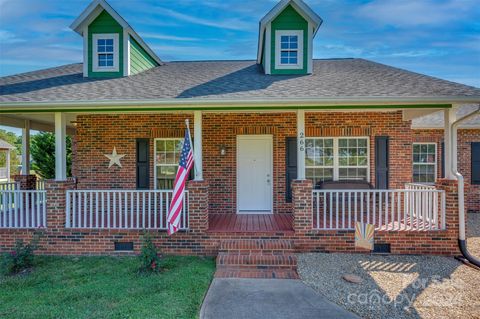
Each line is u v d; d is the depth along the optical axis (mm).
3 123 9258
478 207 11320
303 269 5934
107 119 9328
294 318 4242
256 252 6430
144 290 4961
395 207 8938
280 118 9055
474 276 5703
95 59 9062
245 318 4238
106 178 9352
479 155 11250
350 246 6812
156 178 9391
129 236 6871
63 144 7180
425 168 11156
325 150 9266
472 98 6336
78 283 5312
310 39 8898
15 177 9867
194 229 6836
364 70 9070
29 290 5035
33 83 8438
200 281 5320
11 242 6922
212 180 9141
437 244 6773
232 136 9117
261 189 9219
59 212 6922
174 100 6660
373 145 9023
